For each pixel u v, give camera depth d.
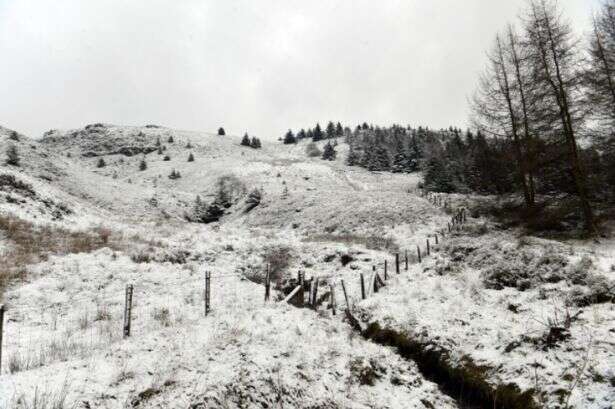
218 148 140.50
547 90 22.03
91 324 9.95
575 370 6.34
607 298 8.50
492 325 9.09
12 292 11.41
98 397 5.19
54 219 27.12
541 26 22.33
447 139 119.88
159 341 7.55
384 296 13.37
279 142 176.38
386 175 96.94
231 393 5.75
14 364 6.40
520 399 6.51
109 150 136.00
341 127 167.75
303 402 6.29
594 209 22.81
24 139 61.72
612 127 21.38
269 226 52.69
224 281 16.06
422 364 9.01
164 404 5.28
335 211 47.12
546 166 22.94
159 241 22.59
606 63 21.12
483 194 48.06
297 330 9.05
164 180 93.62
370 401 7.02
